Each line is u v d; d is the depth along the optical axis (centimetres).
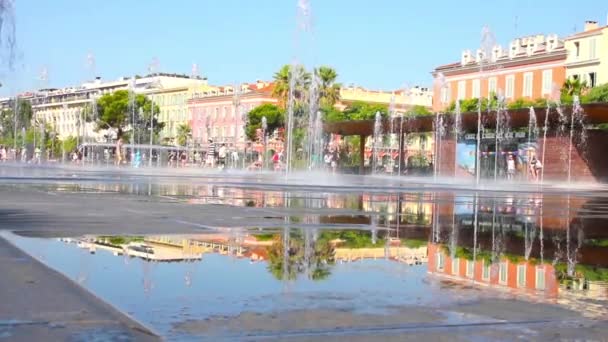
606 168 4288
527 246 855
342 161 7181
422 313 469
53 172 3594
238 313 459
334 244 824
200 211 1275
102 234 863
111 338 393
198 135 11262
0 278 549
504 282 594
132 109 9150
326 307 482
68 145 9850
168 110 12112
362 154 5841
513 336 418
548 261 725
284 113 7662
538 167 4303
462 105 7138
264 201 1647
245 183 2748
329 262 683
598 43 6806
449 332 423
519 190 2845
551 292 553
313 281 577
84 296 495
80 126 11306
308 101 7069
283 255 721
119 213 1179
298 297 512
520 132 4619
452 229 1057
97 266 620
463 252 781
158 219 1088
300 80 7181
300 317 452
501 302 510
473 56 8350
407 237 927
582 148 4250
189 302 486
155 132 9462
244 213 1258
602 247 859
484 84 8006
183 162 8106
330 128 5556
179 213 1215
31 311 448
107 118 9062
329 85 7225
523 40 7881
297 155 6131
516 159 4647
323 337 407
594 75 6838
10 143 9312
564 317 467
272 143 8150
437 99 8662
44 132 9775
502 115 4231
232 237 869
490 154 4844
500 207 1669
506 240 917
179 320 437
